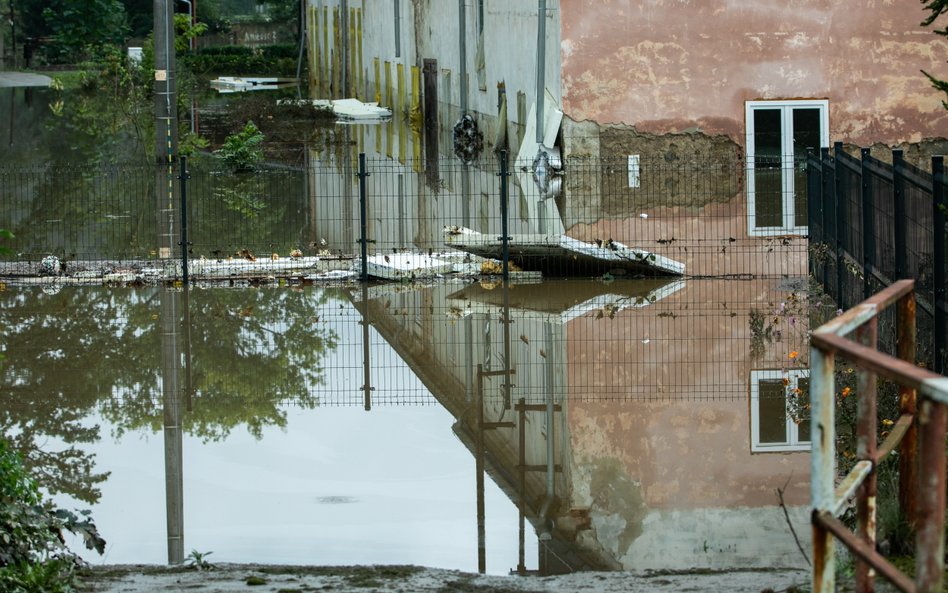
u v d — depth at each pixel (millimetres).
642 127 29656
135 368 20672
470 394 18906
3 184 38875
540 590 10305
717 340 21453
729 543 12812
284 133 53688
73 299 25734
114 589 10258
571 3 29297
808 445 16156
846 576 9344
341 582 10625
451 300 25609
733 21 29531
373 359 21188
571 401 18297
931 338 16109
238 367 20719
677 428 16953
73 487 14711
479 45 40562
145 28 109062
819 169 24953
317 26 79562
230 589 10281
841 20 29719
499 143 37125
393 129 54188
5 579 9664
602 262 27359
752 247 29234
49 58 97750
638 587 10211
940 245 15188
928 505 5598
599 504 14203
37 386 19531
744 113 29719
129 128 52250
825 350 6602
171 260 28500
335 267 28734
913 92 30016
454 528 13320
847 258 22062
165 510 13938
